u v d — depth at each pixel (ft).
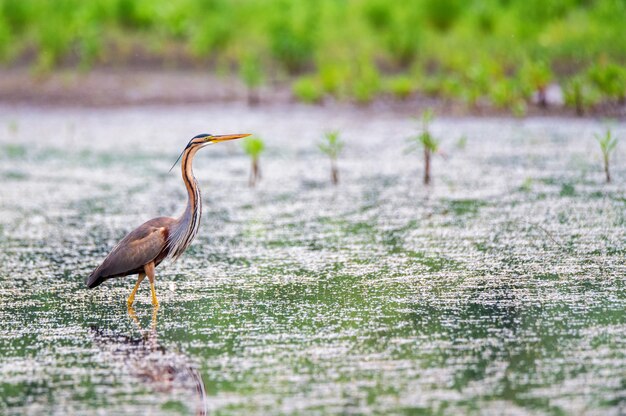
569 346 29.25
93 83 98.02
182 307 34.88
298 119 84.38
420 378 27.02
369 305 34.22
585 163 61.67
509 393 25.75
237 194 56.95
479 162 63.77
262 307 34.47
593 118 77.56
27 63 104.58
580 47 98.07
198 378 27.61
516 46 101.50
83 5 115.24
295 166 65.87
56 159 70.28
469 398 25.48
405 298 34.91
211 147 77.15
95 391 26.94
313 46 102.47
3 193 58.13
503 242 42.96
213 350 30.01
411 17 113.80
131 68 103.19
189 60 104.83
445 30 114.21
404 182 58.59
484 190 54.95
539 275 37.37
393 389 26.25
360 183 58.95
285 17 104.73
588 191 53.26
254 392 26.37
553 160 63.05
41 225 49.47
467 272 38.19
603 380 26.53
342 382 26.91
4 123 86.28
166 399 26.21
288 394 26.16
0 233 47.73
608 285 35.70
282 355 29.35
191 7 115.34
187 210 35.78
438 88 89.04
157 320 33.37
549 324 31.30
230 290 36.91
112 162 68.90
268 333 31.53
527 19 112.88
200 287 37.55
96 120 86.69
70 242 45.73
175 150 73.77
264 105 90.07
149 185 60.39
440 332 30.94
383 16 113.91
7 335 32.09
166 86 96.63
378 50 105.81
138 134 80.12
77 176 63.67
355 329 31.58
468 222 47.24
